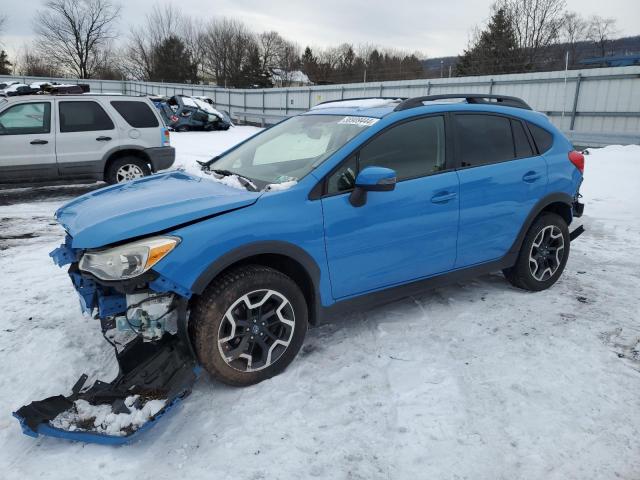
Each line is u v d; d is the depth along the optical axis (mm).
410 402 2842
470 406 2803
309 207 3051
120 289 2555
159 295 2723
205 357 2799
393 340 3533
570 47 43750
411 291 3645
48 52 59625
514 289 4480
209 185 3312
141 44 67438
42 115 8312
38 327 3734
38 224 6977
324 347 3443
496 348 3424
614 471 2328
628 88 14648
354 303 3373
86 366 3225
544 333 3639
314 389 2969
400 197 3377
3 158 8055
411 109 3619
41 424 2445
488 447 2490
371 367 3195
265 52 73625
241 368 2938
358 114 3723
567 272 4988
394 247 3410
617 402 2836
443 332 3648
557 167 4281
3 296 4336
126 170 9008
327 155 3322
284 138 3914
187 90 38812
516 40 44188
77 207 3234
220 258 2750
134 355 2947
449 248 3707
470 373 3123
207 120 22953
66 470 2357
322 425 2660
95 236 2664
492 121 4023
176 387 2645
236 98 33469
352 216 3188
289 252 2971
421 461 2404
